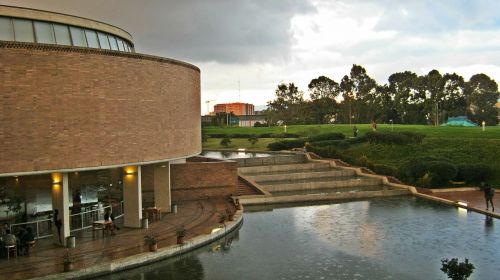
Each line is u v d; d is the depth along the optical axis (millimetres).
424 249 20844
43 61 18406
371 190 36406
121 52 20828
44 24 21531
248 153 57625
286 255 20125
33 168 18281
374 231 24328
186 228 23641
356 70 111062
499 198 32188
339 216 28297
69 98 19109
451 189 35531
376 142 50375
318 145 51531
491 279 16844
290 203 33031
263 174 41312
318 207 31484
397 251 20562
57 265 17484
